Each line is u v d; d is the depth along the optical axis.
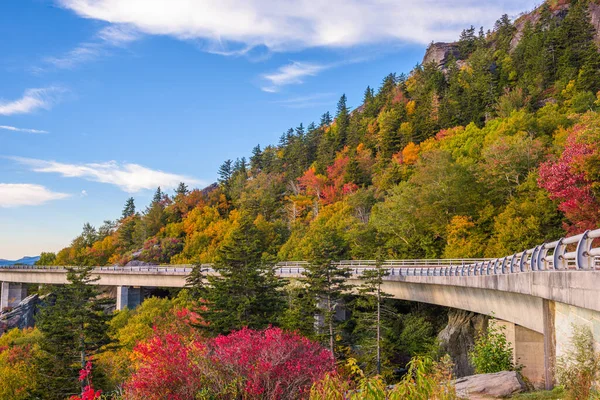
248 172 182.38
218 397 12.91
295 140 176.75
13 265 94.12
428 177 59.91
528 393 13.59
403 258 58.75
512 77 112.94
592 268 11.30
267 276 36.78
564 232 44.16
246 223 36.97
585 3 121.81
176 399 12.90
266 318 33.03
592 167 35.38
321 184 114.50
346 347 36.78
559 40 110.62
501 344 22.20
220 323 31.39
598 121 39.44
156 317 45.25
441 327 41.75
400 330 41.59
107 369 34.53
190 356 13.85
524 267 18.50
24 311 75.94
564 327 13.99
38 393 32.25
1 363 36.91
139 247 117.44
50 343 32.47
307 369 13.62
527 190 52.72
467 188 57.62
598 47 108.44
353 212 82.38
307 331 34.88
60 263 118.94
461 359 34.62
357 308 48.38
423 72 149.38
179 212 131.25
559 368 12.48
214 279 35.53
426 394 6.80
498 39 153.62
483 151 66.75
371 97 175.62
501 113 94.12
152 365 13.70
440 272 37.31
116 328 49.38
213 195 135.62
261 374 13.09
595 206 34.31
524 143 56.50
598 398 9.90
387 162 104.94
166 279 68.81
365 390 6.90
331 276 37.62
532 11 152.75
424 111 115.62
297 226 90.38
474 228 53.62
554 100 93.44
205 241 98.62
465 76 125.75
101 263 116.94
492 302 27.42
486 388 14.30
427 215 58.75
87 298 34.47
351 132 135.88
